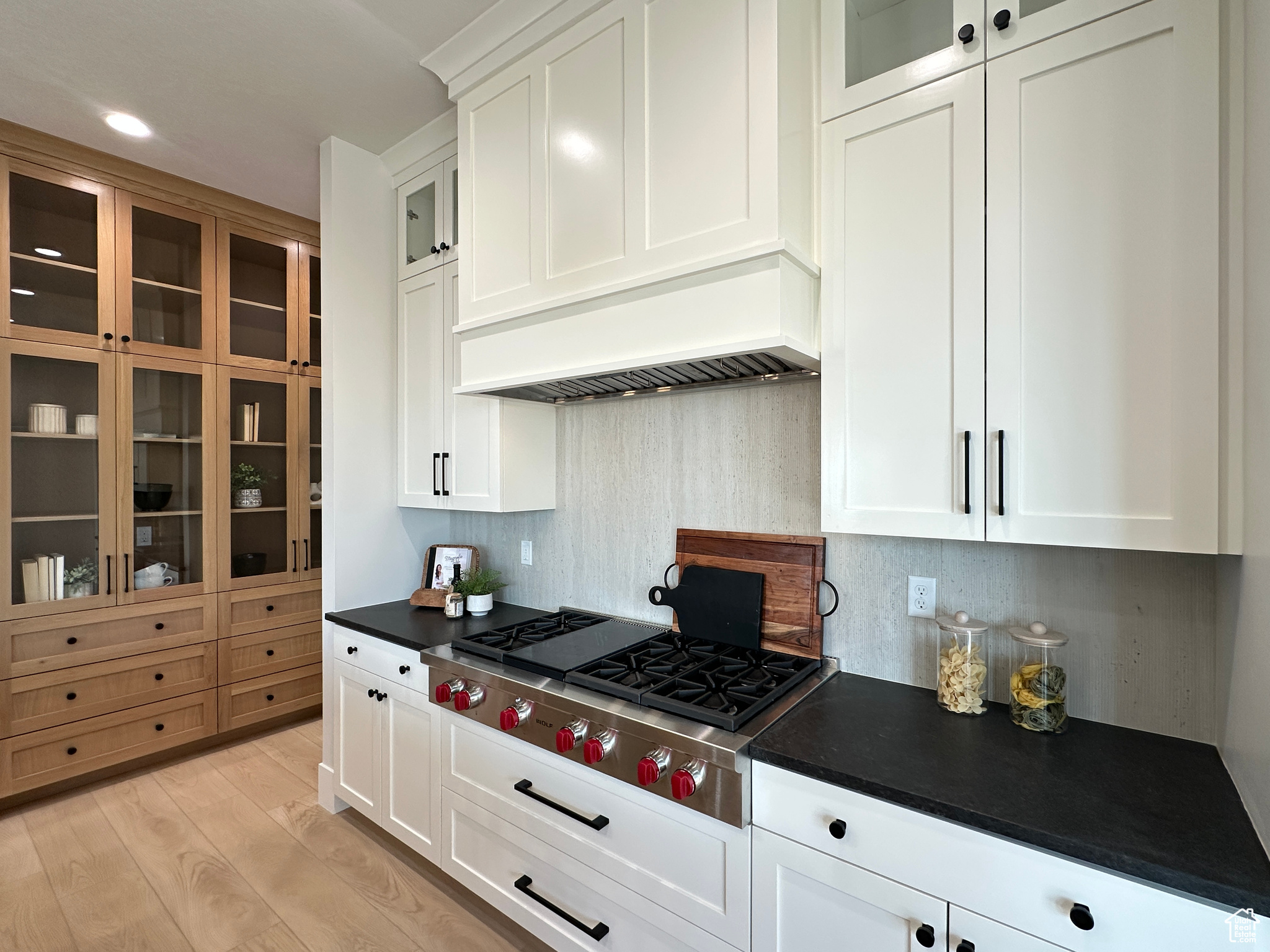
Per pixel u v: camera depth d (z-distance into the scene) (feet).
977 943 3.25
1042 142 3.77
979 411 3.98
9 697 8.02
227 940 5.89
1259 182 2.93
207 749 10.07
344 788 7.80
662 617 6.81
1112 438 3.56
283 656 10.74
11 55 6.39
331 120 7.63
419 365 8.27
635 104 5.09
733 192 4.51
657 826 4.53
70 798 8.47
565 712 4.97
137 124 7.75
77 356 8.44
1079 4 3.66
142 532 9.14
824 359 4.61
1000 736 4.19
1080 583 4.49
